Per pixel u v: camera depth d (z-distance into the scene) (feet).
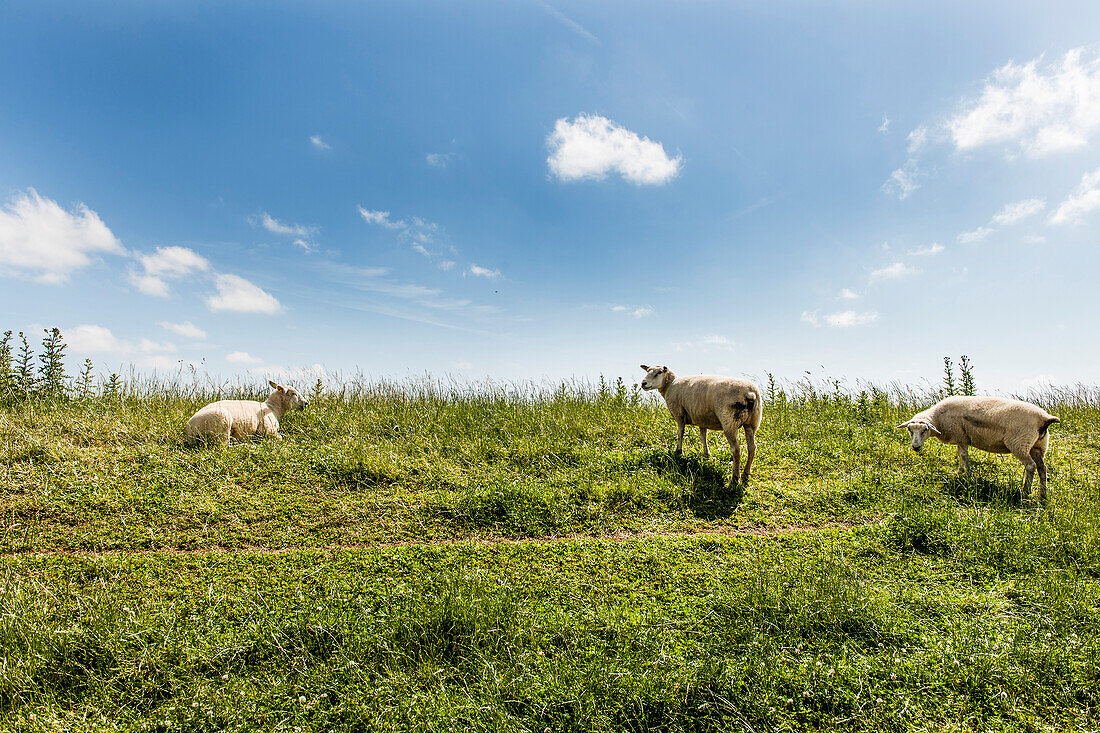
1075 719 11.07
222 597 14.88
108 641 12.57
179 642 12.84
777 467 26.84
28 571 16.14
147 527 19.30
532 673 12.21
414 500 22.11
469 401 36.50
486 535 19.92
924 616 14.47
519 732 10.73
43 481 21.66
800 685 11.85
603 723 10.89
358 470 24.18
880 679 12.10
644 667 12.30
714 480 24.90
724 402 24.34
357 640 13.08
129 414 30.22
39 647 12.25
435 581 15.98
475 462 26.20
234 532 19.27
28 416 28.68
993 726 10.94
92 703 11.27
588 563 17.39
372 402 35.94
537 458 26.73
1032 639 13.14
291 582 15.97
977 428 24.25
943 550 18.25
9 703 11.08
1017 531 18.90
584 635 13.52
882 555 18.13
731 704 11.28
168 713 11.05
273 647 12.87
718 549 18.62
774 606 14.33
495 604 14.11
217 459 24.76
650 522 21.11
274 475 23.76
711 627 13.91
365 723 11.02
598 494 22.62
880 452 28.58
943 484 24.43
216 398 36.45
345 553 17.78
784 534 19.92
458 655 12.84
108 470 23.08
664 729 10.93
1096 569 16.52
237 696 11.52
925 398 38.78
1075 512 20.43
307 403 33.30
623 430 31.30
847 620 13.83
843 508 22.36
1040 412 22.75
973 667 12.23
